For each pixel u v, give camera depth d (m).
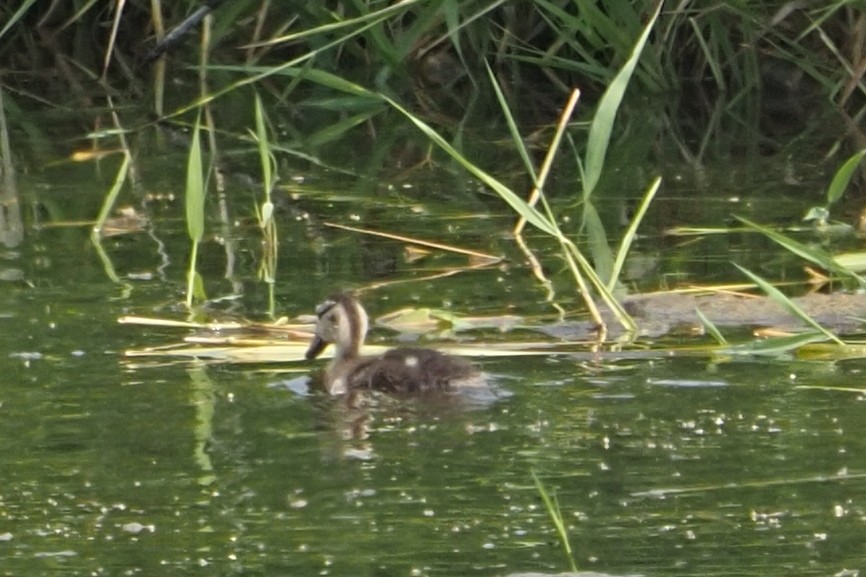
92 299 13.56
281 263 14.84
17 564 8.50
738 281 14.11
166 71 24.25
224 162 19.41
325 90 23.16
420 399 11.05
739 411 10.65
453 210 16.97
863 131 20.81
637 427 10.39
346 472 9.73
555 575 8.25
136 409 10.87
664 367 11.66
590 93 23.14
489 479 9.62
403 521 9.02
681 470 9.69
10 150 20.00
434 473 9.73
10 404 10.91
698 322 12.95
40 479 9.63
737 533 8.77
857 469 9.62
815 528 8.85
